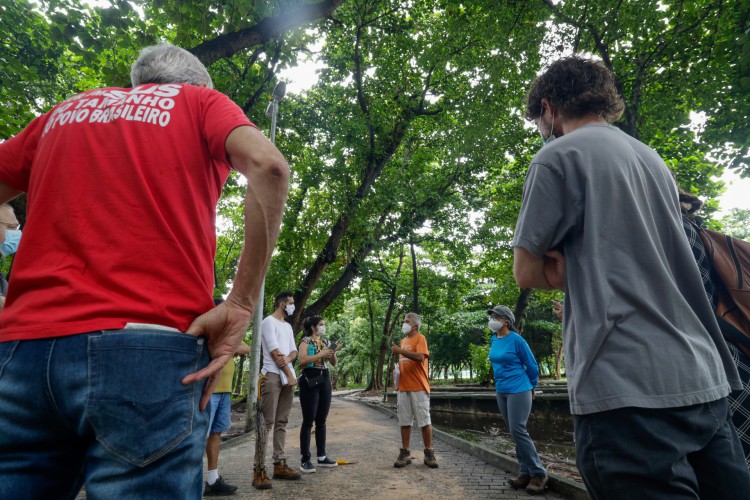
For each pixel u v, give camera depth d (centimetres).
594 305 138
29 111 1071
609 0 1173
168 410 106
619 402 126
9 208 354
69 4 947
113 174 120
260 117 1507
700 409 130
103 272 111
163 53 156
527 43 1266
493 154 1738
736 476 130
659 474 120
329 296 1917
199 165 130
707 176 1570
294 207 2180
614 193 149
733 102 1148
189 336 114
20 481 107
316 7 852
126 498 101
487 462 711
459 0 1520
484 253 2519
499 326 595
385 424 1339
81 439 112
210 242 132
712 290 180
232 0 765
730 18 1122
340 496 521
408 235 2169
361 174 1972
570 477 576
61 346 104
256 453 562
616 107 180
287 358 604
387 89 1922
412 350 704
